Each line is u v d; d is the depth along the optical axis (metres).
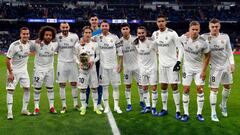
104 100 9.68
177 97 8.89
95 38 9.43
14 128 7.91
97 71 9.70
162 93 9.21
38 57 9.11
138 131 7.66
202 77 8.48
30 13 47.84
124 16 48.81
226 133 7.56
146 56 9.23
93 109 10.02
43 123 8.36
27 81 9.04
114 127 7.97
